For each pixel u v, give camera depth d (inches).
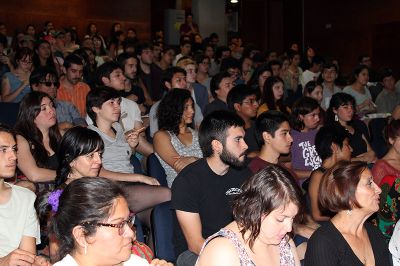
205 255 84.8
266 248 86.7
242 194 86.1
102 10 508.4
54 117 153.9
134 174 151.9
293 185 84.1
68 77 225.1
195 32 507.5
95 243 71.6
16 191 110.8
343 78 318.0
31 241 109.1
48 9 482.6
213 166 121.7
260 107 228.8
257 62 370.9
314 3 584.4
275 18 634.8
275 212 83.2
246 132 181.2
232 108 198.8
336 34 560.7
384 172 147.3
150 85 288.5
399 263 115.3
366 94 289.0
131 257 84.0
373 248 108.5
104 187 72.8
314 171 146.1
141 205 131.3
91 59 324.2
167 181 164.7
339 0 555.2
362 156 199.5
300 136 186.4
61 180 123.6
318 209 137.3
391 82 310.2
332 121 203.8
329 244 102.3
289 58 380.5
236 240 84.7
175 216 123.5
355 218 105.4
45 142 154.4
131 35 431.8
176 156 161.6
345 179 104.6
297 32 606.9
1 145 106.1
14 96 225.0
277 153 150.7
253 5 650.2
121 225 72.5
